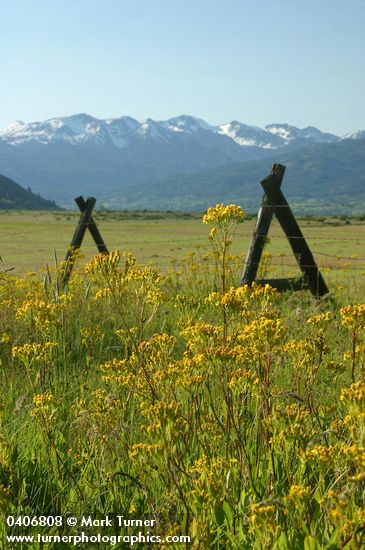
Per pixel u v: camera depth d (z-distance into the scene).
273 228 66.56
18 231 84.12
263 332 3.98
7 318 8.68
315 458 3.31
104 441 4.11
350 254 29.64
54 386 6.21
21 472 4.24
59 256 37.41
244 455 3.89
